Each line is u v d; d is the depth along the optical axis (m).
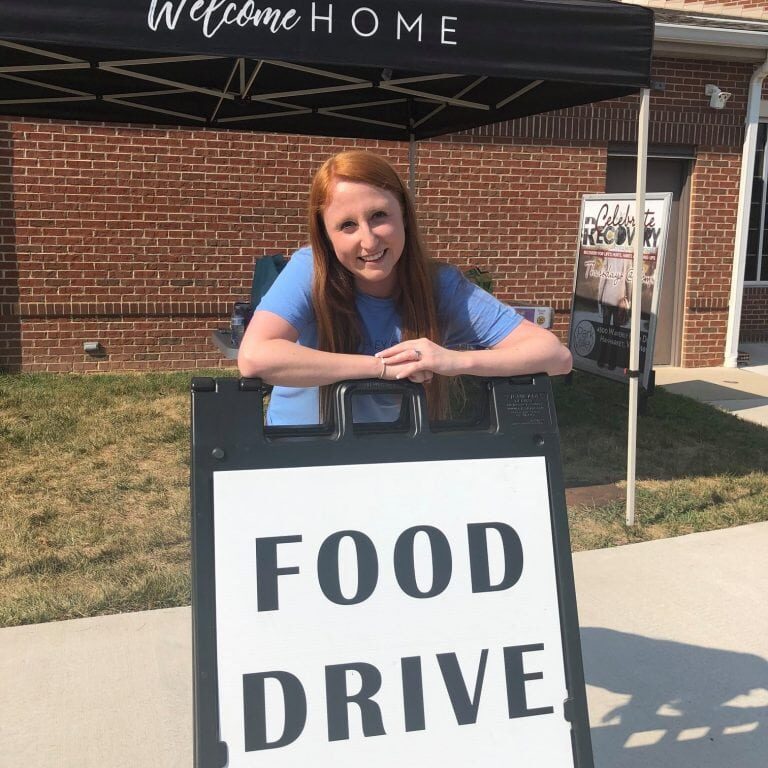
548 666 1.72
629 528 4.58
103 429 6.12
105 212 7.75
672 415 7.02
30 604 3.53
